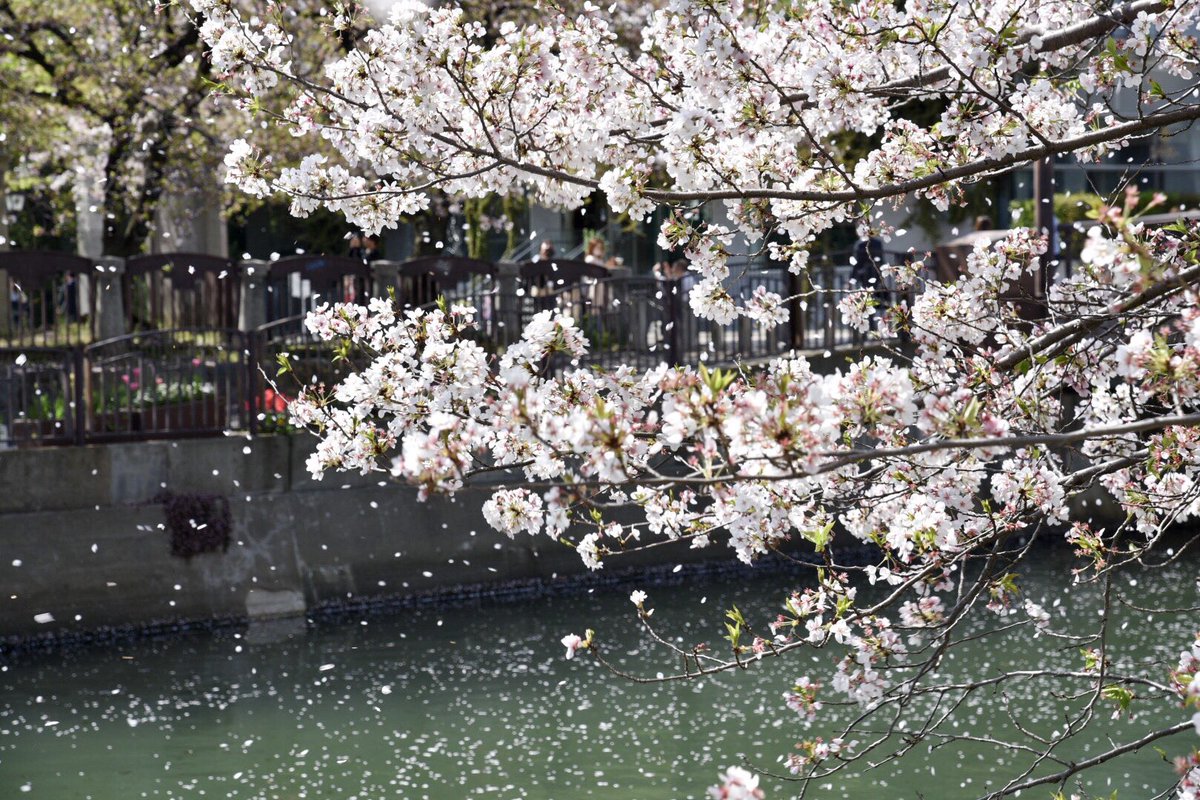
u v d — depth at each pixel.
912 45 5.58
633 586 22.02
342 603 20.67
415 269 23.20
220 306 23.70
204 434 20.28
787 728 14.42
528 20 25.45
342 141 6.18
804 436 3.68
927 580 5.96
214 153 28.73
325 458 5.83
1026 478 5.71
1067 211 18.77
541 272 23.39
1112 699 6.12
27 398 19.44
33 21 27.73
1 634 18.55
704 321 22.47
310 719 15.20
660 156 6.18
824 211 5.98
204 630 19.69
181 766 13.56
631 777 12.98
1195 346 3.97
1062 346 5.58
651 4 13.80
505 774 13.11
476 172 5.83
